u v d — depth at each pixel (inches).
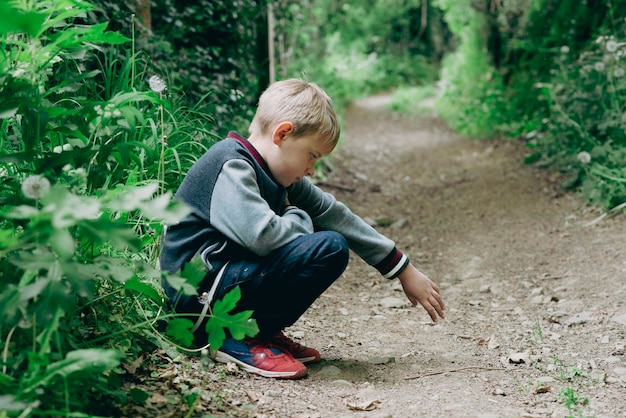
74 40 83.5
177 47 189.9
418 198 233.9
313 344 108.5
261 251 85.0
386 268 98.4
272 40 247.8
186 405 76.3
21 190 71.2
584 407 84.0
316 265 86.5
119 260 70.7
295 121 86.4
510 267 155.2
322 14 681.0
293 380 90.0
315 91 89.0
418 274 99.3
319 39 617.6
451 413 80.3
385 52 820.0
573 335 112.2
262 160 88.8
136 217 106.4
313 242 86.4
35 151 74.5
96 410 71.1
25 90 76.2
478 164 272.8
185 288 68.9
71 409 66.4
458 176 258.2
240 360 89.7
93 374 70.6
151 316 90.2
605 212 179.9
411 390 89.3
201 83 176.4
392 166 294.7
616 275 138.3
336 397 85.8
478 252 169.2
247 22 217.6
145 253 101.9
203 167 87.1
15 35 84.0
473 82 433.4
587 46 273.6
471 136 341.4
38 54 79.5
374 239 98.4
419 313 128.3
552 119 229.6
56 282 63.5
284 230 85.8
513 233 179.3
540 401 86.0
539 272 149.6
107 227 62.4
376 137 377.1
